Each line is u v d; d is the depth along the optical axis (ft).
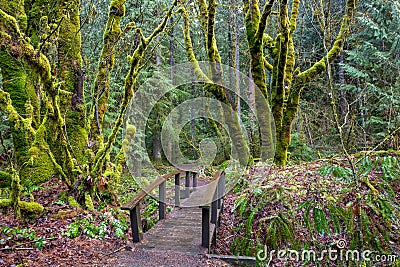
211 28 22.21
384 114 27.94
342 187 12.12
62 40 18.97
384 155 9.45
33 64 13.97
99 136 18.54
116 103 30.07
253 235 14.25
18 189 14.47
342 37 20.75
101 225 15.21
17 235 13.30
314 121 34.40
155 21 26.61
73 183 16.63
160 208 17.47
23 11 18.54
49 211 15.66
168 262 12.09
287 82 22.84
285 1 19.56
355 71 29.22
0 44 13.61
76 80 19.89
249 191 16.62
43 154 20.44
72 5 19.06
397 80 27.66
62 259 12.12
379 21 30.68
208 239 13.38
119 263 12.01
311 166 16.58
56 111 15.24
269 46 22.71
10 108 15.46
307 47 36.94
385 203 9.25
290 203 13.80
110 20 18.22
